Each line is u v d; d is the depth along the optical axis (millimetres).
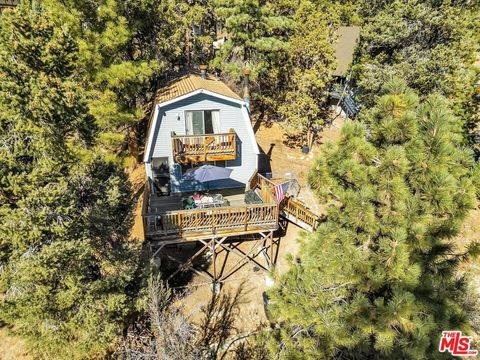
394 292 5773
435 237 6312
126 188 11789
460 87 17547
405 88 6664
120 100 17359
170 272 14711
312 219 15672
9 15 8219
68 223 8234
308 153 23406
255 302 13680
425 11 19891
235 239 16750
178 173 17344
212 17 29969
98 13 16219
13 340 11109
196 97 16062
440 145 5684
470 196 5797
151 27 19719
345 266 6398
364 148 6391
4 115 7965
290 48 21203
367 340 6309
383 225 6172
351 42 28625
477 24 23562
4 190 7902
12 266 8000
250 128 17203
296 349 7672
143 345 10000
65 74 9539
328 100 29781
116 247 10828
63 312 8812
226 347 11906
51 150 8453
